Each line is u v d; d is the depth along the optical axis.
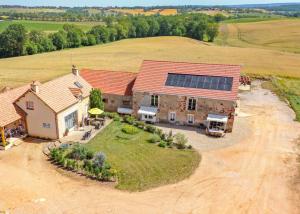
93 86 54.19
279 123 50.25
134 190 30.92
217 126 46.50
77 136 43.47
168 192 30.67
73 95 45.69
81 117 47.47
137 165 35.59
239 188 31.61
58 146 40.19
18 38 134.88
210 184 32.25
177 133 43.59
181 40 174.12
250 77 83.69
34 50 139.25
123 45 155.88
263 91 70.19
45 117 41.19
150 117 49.44
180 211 27.81
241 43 171.38
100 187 31.31
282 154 39.34
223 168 35.59
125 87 52.88
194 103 47.22
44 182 31.98
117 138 43.09
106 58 115.38
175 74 50.19
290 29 198.38
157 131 45.12
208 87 47.19
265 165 36.50
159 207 28.31
